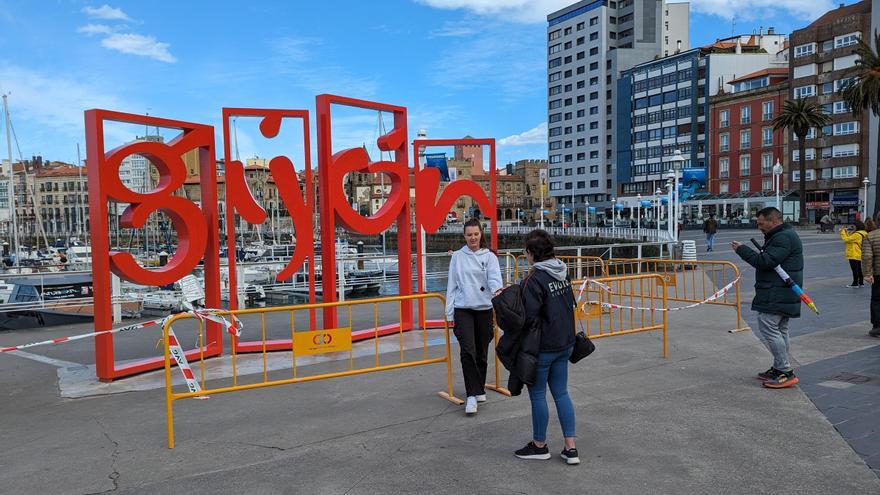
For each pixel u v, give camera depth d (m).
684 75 83.62
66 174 97.69
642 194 91.38
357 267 26.80
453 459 4.48
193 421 5.50
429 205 9.53
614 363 7.33
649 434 4.91
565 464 4.35
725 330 9.33
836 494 3.80
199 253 7.53
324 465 4.43
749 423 5.11
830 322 9.53
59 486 4.18
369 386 6.56
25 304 11.70
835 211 62.53
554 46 108.25
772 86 69.50
